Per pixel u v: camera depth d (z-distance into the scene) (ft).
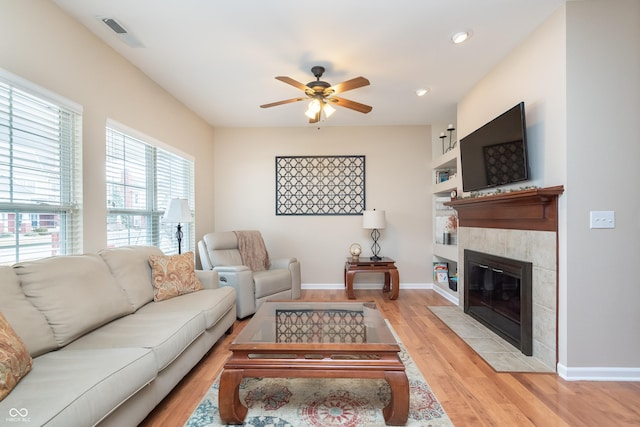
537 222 7.43
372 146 15.37
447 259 14.06
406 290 14.88
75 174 7.09
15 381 3.64
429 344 8.45
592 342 6.60
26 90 5.78
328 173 15.42
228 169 15.58
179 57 8.67
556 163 6.92
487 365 7.23
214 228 15.42
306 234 15.43
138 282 7.29
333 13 6.83
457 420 5.24
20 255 5.91
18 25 5.65
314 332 6.31
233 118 14.10
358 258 14.08
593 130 6.57
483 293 10.21
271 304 8.05
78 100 7.06
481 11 6.84
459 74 9.80
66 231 6.93
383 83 10.42
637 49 6.53
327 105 9.30
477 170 9.70
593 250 6.57
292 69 9.39
